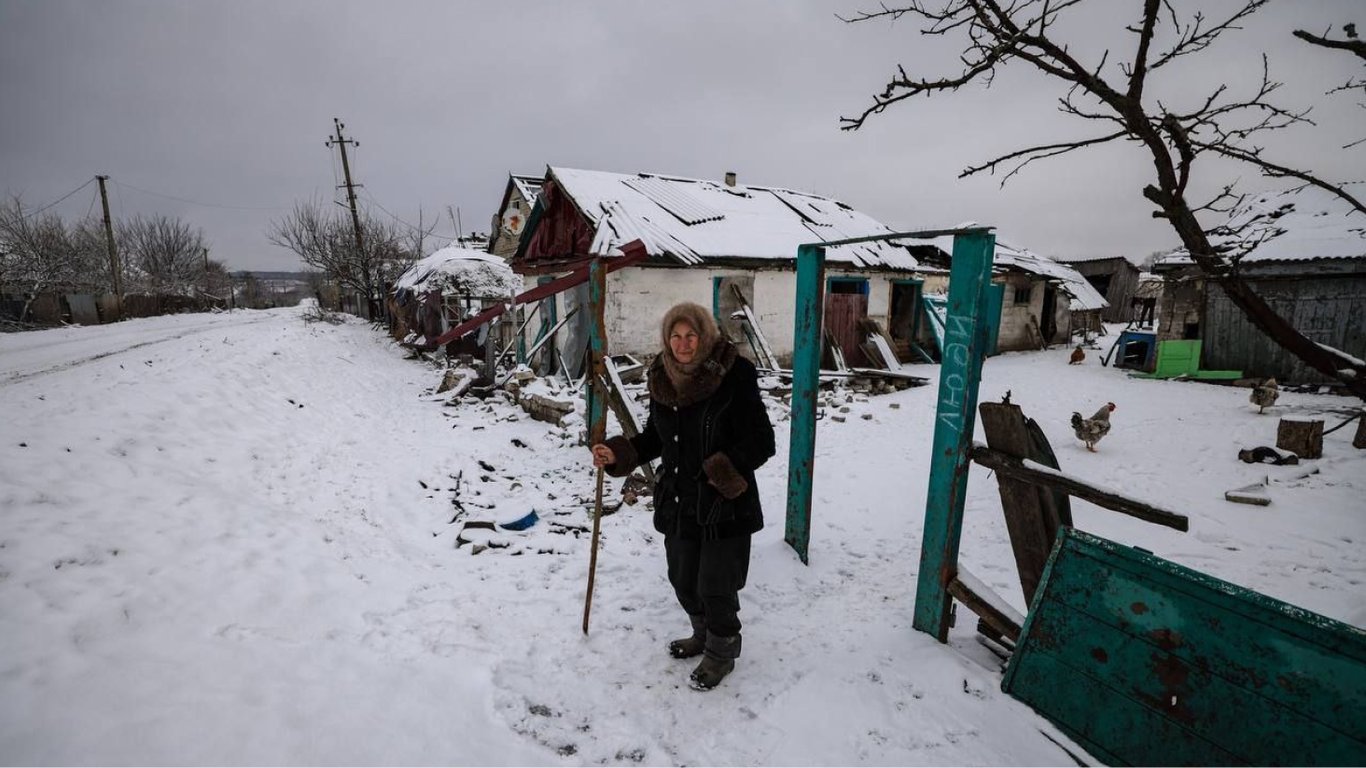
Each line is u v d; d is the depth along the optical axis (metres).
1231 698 1.68
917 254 16.12
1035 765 1.95
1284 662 1.60
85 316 24.28
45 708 1.83
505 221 19.89
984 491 5.11
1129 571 1.96
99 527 3.21
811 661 2.60
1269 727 1.60
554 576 3.50
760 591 3.27
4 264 26.61
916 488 5.20
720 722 2.24
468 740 2.06
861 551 3.85
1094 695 1.99
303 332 18.17
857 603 3.14
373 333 22.55
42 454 3.99
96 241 35.44
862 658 2.58
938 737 2.10
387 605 3.06
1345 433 6.81
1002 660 2.57
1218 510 4.48
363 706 2.15
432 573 3.54
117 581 2.75
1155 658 1.85
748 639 2.80
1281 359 10.92
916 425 7.75
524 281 13.98
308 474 5.42
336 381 10.70
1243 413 8.15
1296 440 5.78
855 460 6.10
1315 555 3.68
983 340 2.42
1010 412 2.40
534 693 2.38
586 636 2.82
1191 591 1.80
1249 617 1.67
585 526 4.30
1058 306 19.75
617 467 2.63
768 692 2.40
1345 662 1.50
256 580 3.08
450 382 10.52
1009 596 3.25
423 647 2.65
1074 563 2.12
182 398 6.43
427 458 6.25
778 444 6.80
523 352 12.98
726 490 2.22
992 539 4.07
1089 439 6.21
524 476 5.66
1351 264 9.88
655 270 10.36
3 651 2.07
